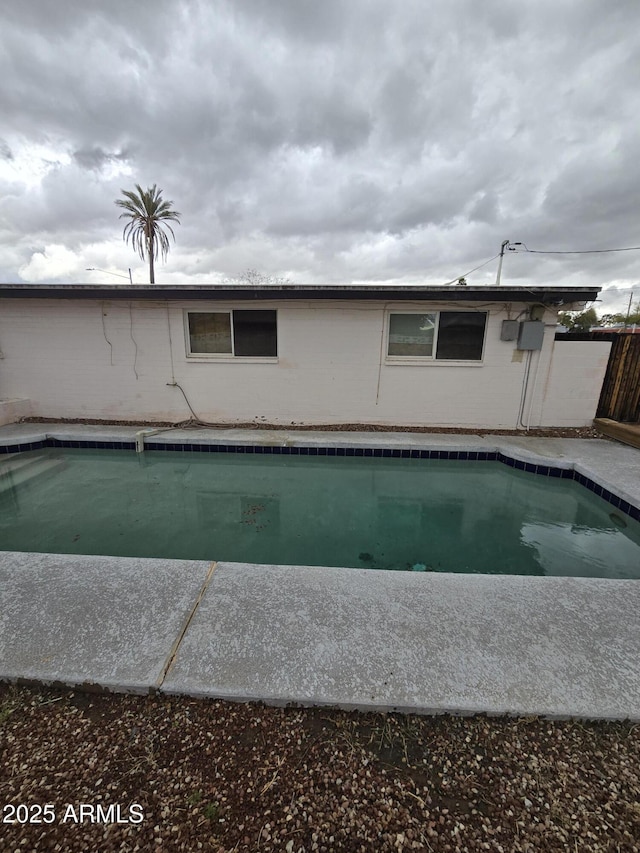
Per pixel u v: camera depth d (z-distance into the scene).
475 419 6.79
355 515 4.41
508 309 6.32
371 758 1.42
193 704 1.63
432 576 2.53
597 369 6.49
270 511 4.51
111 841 1.16
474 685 1.68
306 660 1.80
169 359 6.88
